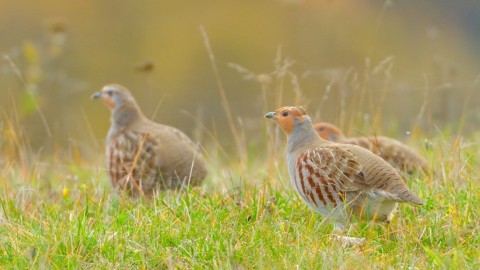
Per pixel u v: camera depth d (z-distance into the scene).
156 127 12.83
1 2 30.58
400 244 8.97
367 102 18.95
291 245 8.89
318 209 9.88
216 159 14.25
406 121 18.34
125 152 12.55
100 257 8.76
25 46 18.86
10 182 12.48
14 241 9.09
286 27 29.00
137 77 25.80
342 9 29.33
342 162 9.62
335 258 8.38
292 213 9.93
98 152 14.55
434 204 10.11
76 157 14.90
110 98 12.98
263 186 10.56
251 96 23.73
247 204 10.11
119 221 9.73
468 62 25.77
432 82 18.89
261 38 28.39
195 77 25.91
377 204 9.46
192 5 32.25
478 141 12.80
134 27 30.45
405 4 29.20
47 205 10.76
